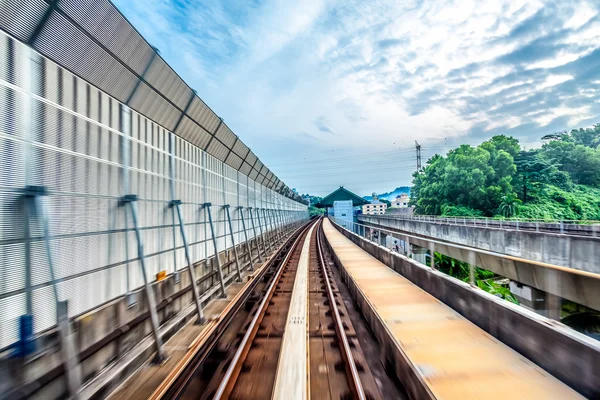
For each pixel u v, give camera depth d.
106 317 3.70
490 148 49.97
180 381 3.45
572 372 2.65
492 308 3.93
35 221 2.86
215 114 7.89
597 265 8.18
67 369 2.66
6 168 2.63
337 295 7.79
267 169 17.67
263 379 3.81
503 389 2.69
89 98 3.75
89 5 3.44
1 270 2.56
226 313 5.73
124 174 4.41
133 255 4.50
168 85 5.49
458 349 3.52
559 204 39.38
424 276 6.48
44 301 2.94
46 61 3.11
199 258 7.20
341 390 3.50
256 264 12.09
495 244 12.88
